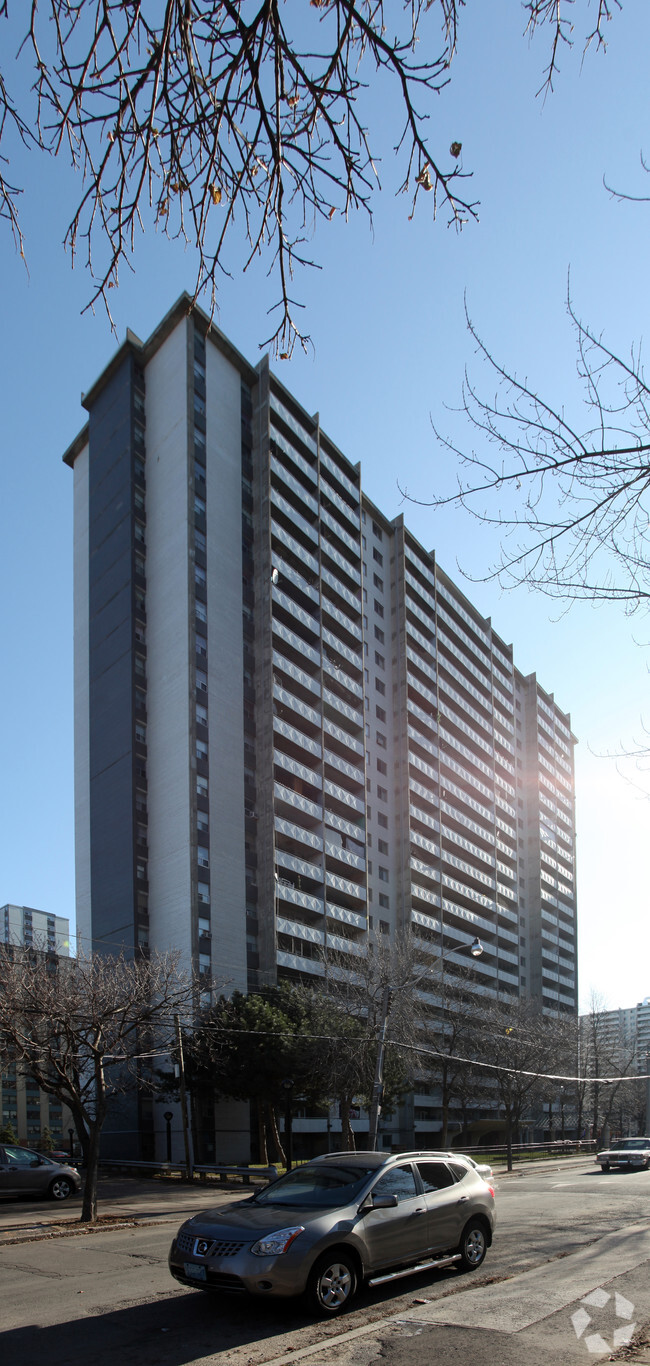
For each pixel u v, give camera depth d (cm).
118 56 339
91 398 6525
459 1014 5362
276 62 353
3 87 338
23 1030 2444
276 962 5047
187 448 5681
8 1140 7600
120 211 376
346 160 377
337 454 7194
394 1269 978
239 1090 3912
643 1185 2589
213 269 398
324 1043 3744
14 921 9662
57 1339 841
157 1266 1228
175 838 5053
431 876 6950
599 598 614
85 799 5681
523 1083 5691
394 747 7100
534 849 9331
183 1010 3309
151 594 5706
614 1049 8488
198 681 5272
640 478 557
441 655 7994
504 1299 922
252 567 5959
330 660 6450
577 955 10100
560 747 10425
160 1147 4591
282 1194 1003
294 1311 910
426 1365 695
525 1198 2131
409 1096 6322
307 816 5741
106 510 6106
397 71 358
